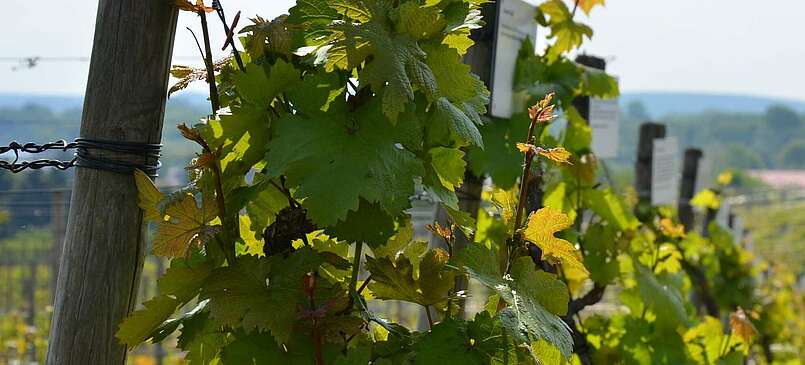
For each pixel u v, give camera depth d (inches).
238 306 54.4
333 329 55.0
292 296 54.7
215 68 60.9
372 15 55.7
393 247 65.4
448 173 61.1
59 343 62.0
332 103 55.6
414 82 54.0
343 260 57.8
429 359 56.7
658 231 133.7
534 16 102.3
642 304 116.8
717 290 180.9
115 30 60.5
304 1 58.6
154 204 56.3
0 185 281.6
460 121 56.2
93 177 61.2
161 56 61.3
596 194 108.4
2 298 303.6
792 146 2500.0
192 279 56.6
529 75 99.5
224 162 58.2
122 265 62.1
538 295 60.1
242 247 63.0
